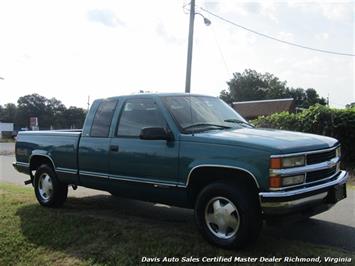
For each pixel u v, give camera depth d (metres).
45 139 7.73
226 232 5.09
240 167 4.86
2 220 6.77
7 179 12.91
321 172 5.18
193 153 5.32
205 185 5.48
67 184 7.46
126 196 6.34
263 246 5.16
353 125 13.41
